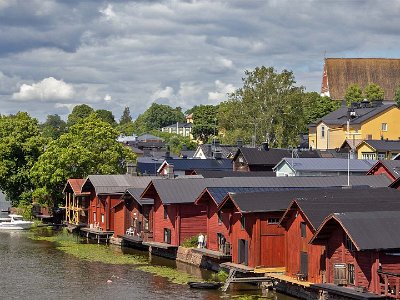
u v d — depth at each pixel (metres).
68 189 110.94
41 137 129.50
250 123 154.88
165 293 59.16
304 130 162.75
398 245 46.66
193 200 77.12
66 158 112.06
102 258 79.00
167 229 80.06
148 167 136.75
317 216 53.16
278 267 62.00
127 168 109.38
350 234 47.12
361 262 49.12
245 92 156.25
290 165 95.69
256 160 113.06
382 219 48.59
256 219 61.72
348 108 151.25
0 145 125.75
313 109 183.62
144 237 85.12
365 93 190.62
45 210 122.25
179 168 119.94
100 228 98.56
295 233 57.16
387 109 138.62
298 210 56.31
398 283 45.75
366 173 96.56
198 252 71.69
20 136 127.69
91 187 102.12
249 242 62.72
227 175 92.38
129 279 65.81
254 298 56.19
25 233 104.69
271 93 154.62
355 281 49.47
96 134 115.00
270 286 59.16
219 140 180.38
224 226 69.12
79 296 58.66
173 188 78.25
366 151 116.69
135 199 85.88
